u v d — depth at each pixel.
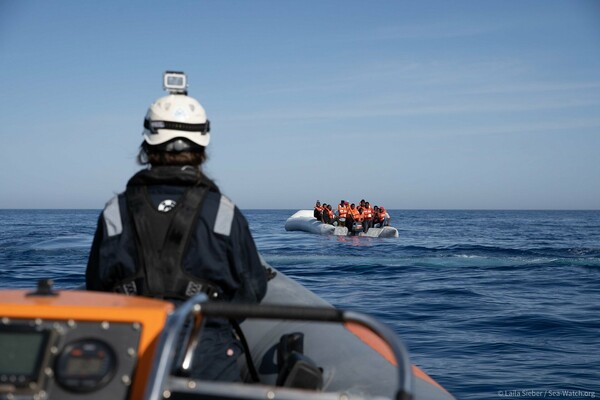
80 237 27.42
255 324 2.70
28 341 1.50
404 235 36.22
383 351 2.50
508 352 6.71
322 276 14.56
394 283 13.18
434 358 6.44
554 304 10.23
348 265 17.03
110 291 2.02
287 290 3.21
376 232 30.95
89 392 1.46
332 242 27.02
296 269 16.06
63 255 18.23
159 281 1.93
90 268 2.05
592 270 15.95
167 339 1.40
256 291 2.07
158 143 2.09
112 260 1.98
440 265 17.17
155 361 1.37
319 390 1.73
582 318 8.80
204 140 2.15
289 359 1.87
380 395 2.10
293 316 1.52
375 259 18.86
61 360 1.47
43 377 1.45
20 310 1.54
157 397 1.33
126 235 1.98
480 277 14.36
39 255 18.23
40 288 1.69
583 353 6.65
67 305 1.57
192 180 2.02
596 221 80.88
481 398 5.03
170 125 2.09
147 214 1.98
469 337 7.51
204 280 1.97
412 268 16.38
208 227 1.97
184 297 1.95
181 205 1.98
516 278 14.16
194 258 1.96
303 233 35.41
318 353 2.44
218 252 1.97
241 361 2.56
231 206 2.04
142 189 2.03
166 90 2.20
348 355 2.39
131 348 1.51
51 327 1.53
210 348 1.92
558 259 19.11
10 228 41.84
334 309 1.52
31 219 78.00
